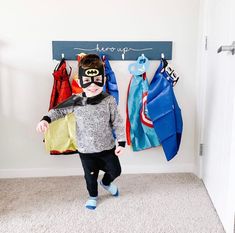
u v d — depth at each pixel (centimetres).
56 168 236
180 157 238
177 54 225
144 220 173
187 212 180
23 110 226
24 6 213
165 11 219
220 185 172
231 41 152
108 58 222
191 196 200
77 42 218
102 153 186
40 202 194
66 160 235
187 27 221
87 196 202
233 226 152
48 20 216
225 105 163
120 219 174
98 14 217
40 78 222
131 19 219
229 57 155
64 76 213
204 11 210
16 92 223
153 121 218
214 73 187
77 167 237
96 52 220
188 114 233
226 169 160
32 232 162
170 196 200
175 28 221
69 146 215
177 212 180
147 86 219
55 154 220
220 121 173
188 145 238
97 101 182
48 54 220
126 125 229
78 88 212
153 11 219
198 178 229
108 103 184
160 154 238
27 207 187
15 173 234
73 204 191
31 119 228
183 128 235
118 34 220
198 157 228
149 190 210
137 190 210
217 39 181
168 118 218
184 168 238
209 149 200
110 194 205
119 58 222
